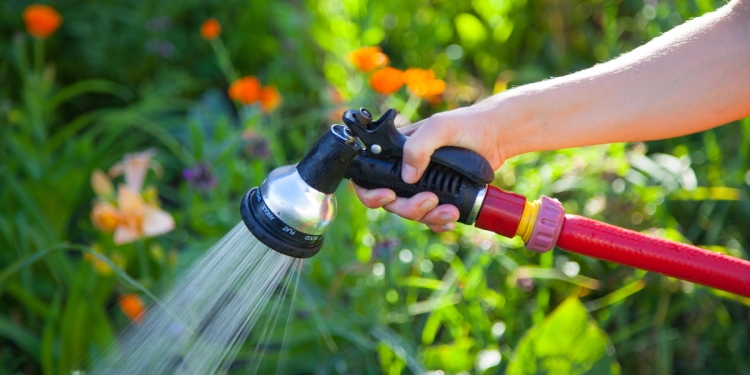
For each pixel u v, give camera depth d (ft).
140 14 12.00
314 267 7.64
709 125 4.08
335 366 6.89
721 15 4.01
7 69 11.67
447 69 11.60
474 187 3.84
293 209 3.54
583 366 6.08
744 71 3.93
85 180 9.09
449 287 7.18
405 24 12.24
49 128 11.37
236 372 6.69
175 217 8.47
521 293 7.62
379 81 7.88
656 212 7.86
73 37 11.88
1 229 8.15
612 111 4.04
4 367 7.36
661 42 4.10
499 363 6.66
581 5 11.86
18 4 11.75
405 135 4.07
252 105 8.84
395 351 6.66
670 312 7.72
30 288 7.91
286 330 6.81
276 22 12.05
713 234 8.10
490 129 3.98
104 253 7.87
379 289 7.26
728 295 7.42
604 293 7.95
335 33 11.66
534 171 8.35
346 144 3.57
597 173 8.13
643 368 7.45
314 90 11.22
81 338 6.80
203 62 12.26
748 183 8.24
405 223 7.57
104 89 11.27
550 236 3.85
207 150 8.95
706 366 7.64
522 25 11.72
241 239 3.75
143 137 10.86
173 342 4.40
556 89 4.06
